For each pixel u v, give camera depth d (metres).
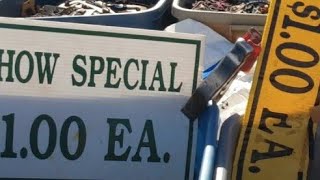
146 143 0.81
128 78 0.80
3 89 0.78
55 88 0.79
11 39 0.77
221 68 0.79
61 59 0.78
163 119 0.81
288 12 0.81
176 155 0.82
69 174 0.80
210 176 0.75
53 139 0.80
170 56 0.80
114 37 0.78
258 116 0.83
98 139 0.80
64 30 0.77
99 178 0.81
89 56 0.78
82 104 0.79
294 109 0.83
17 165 0.80
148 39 0.79
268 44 0.81
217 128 0.81
